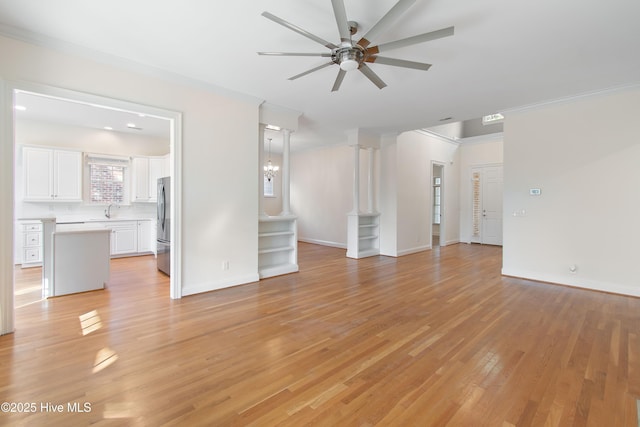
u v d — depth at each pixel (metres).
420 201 7.44
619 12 2.38
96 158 6.23
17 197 5.45
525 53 3.05
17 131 5.43
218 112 4.02
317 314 3.23
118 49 3.00
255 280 4.54
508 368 2.19
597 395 1.88
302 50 3.04
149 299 3.69
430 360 2.29
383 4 2.31
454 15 2.43
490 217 8.45
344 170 8.04
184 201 3.74
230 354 2.37
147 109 3.40
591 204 4.16
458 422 1.64
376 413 1.71
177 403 1.78
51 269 3.73
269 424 1.62
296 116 5.07
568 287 4.29
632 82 3.76
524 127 4.70
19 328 2.80
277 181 9.72
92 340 2.57
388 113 5.12
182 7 2.35
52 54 2.83
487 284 4.44
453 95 4.24
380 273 5.14
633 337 2.70
